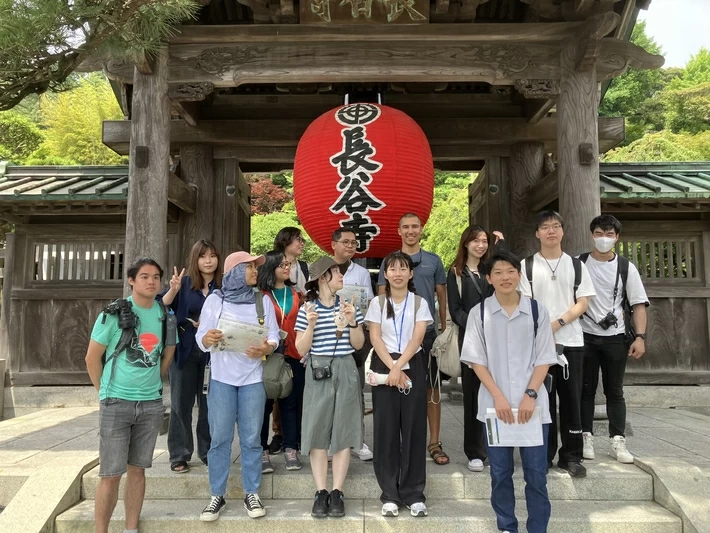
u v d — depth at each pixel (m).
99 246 6.82
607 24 4.66
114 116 27.38
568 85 5.09
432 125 6.84
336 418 3.29
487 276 3.12
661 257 6.73
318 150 4.79
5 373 6.67
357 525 3.20
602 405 4.63
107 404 2.99
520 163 6.93
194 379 3.76
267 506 3.45
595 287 3.89
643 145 22.62
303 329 3.40
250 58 5.09
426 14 5.01
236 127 6.79
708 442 4.52
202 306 3.65
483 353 3.08
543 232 3.69
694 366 6.63
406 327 3.38
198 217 6.77
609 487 3.57
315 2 4.93
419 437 3.31
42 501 3.39
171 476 3.63
